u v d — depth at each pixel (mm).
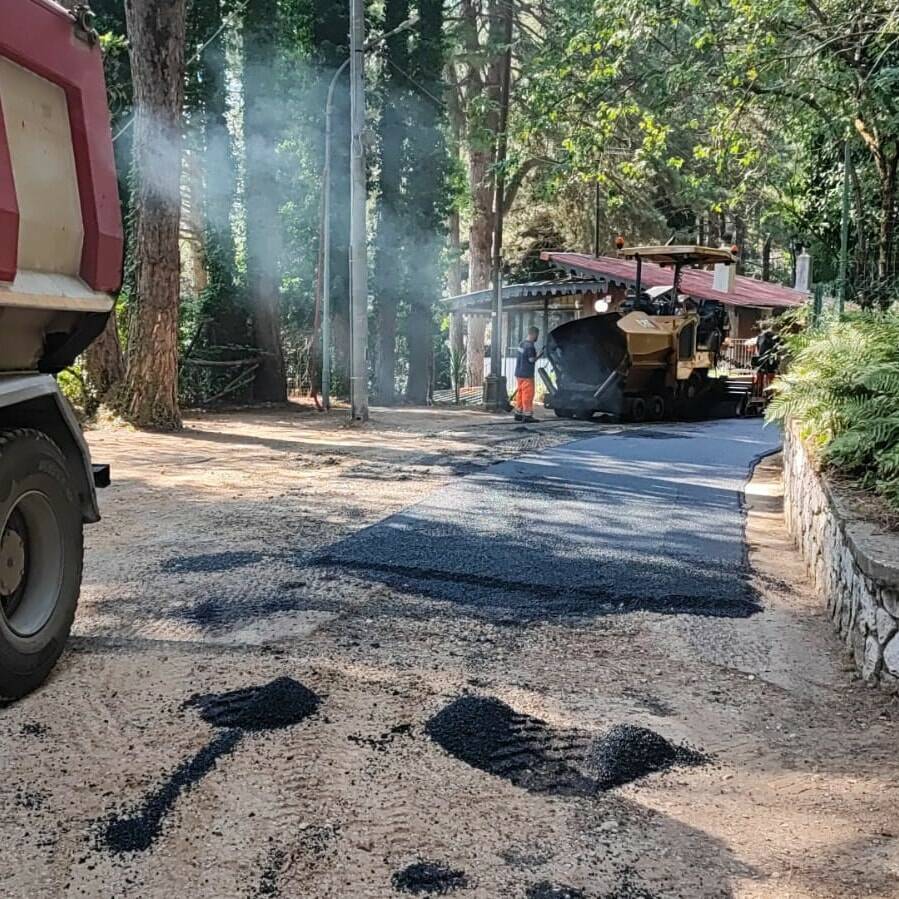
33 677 3803
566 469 9891
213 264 19078
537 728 3582
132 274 16453
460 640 4570
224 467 10133
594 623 4883
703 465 10484
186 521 7215
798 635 4754
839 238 16094
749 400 17812
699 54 12266
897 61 10812
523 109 23656
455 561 5988
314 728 3518
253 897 2523
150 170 13406
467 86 27312
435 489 8617
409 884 2594
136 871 2617
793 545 6836
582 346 16078
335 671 4094
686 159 23766
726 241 34344
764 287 26734
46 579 3994
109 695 3785
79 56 4223
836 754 3459
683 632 4754
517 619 4918
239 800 2992
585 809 3020
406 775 3184
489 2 24531
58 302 4020
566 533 6887
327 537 6641
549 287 22281
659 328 16047
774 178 17453
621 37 11812
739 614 5082
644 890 2600
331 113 18406
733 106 12016
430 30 20734
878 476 5520
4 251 3572
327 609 4984
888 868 2729
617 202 16641
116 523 7141
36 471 3879
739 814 3025
